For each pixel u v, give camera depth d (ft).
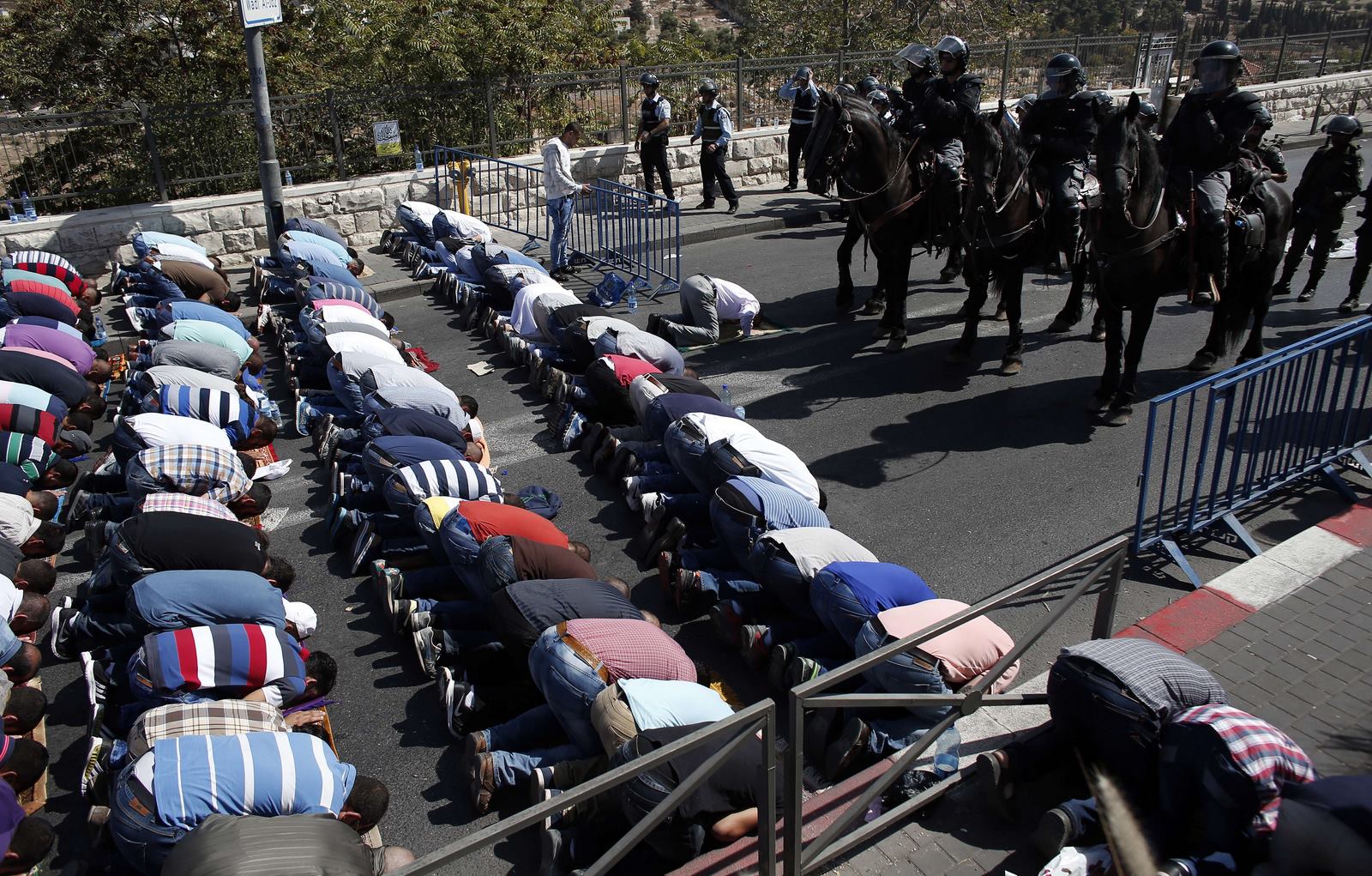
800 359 30.78
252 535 16.99
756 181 55.88
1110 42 70.54
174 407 22.44
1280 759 10.93
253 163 42.27
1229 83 23.43
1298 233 34.76
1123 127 22.16
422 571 18.16
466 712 14.85
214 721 12.83
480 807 13.84
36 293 28.76
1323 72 80.38
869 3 81.41
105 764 13.33
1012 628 17.70
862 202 29.32
